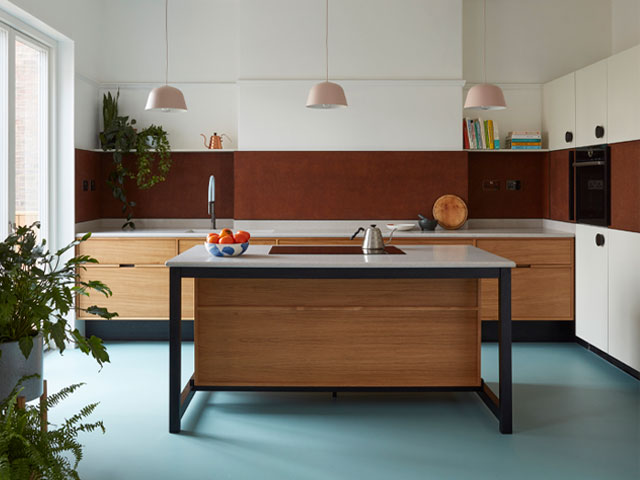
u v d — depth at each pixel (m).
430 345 3.98
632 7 6.02
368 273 3.56
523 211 6.57
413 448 3.34
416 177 6.23
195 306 3.95
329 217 6.26
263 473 3.02
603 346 5.10
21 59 4.93
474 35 6.43
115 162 6.29
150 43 6.40
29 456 2.40
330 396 4.25
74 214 5.58
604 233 5.04
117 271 5.69
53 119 5.45
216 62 6.43
